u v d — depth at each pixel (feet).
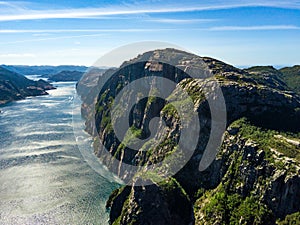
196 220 372.17
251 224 324.80
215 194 383.24
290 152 344.08
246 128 408.67
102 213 429.79
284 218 308.60
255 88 476.13
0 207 444.14
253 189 346.54
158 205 357.00
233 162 386.73
